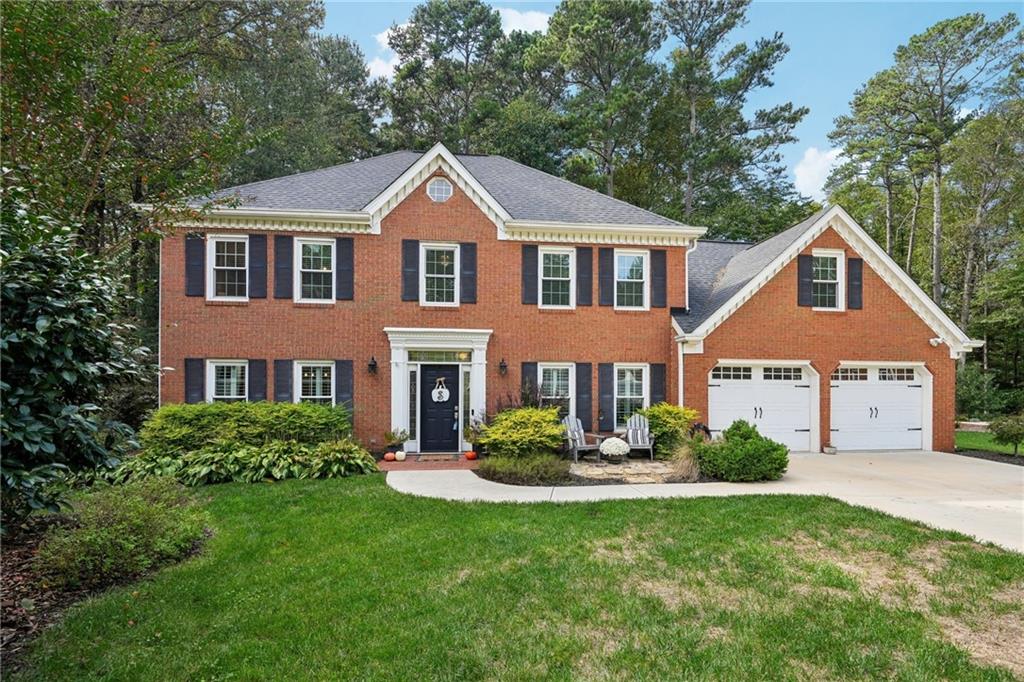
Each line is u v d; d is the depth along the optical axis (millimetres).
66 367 4789
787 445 15109
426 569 5859
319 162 29125
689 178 31906
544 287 15148
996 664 4027
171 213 10031
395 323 14320
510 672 3926
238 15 18984
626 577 5629
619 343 15258
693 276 17953
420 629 4539
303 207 14039
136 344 7578
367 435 14016
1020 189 27891
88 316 5012
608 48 31266
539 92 37469
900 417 15531
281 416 11945
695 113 32031
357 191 15156
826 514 7934
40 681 3812
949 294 34469
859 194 36906
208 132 11297
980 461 13547
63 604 5094
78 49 9094
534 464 10703
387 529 7250
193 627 4598
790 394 15164
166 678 3875
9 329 4500
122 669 3967
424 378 14430
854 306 15297
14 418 4367
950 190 32750
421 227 14500
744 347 14781
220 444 10844
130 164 10016
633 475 11391
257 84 25875
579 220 15305
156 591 5312
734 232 31359
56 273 4855
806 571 5797
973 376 25734
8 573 5719
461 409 14492
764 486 10148
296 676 3895
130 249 15500
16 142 8391
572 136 30906
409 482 10188
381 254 14320
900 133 31281
